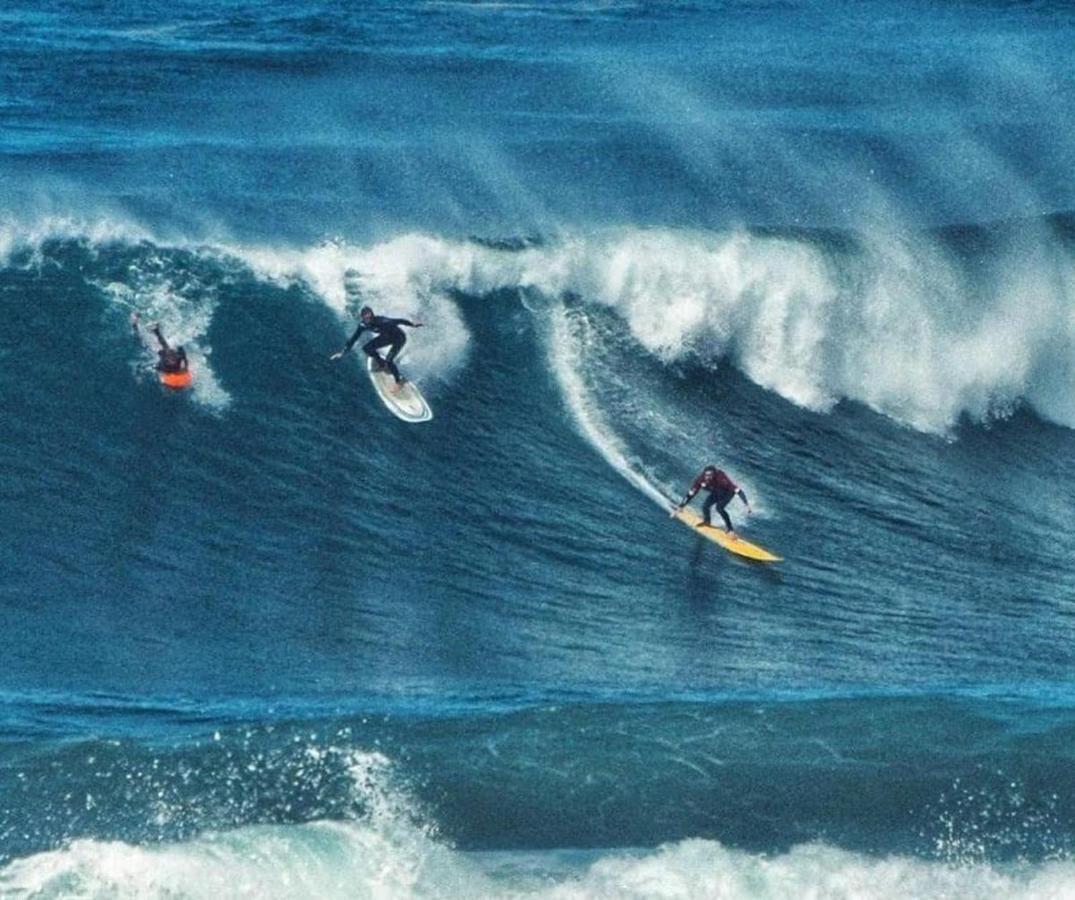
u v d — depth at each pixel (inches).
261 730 3297.2
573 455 4537.4
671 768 3228.3
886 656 3826.3
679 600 4018.2
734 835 3061.0
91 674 3560.5
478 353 4805.6
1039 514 4579.2
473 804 3115.2
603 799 3139.8
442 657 3710.6
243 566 4023.1
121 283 4781.0
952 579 4232.3
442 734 3309.5
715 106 7864.2
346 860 2940.5
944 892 2928.2
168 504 4205.2
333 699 3484.3
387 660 3683.6
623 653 3777.1
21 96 7682.1
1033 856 3031.5
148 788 3112.7
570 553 4170.8
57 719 3339.1
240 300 4793.3
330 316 4798.2
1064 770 3248.0
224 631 3767.2
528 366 4795.8
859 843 3051.2
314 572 4025.6
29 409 4424.2
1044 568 4315.9
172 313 4724.4
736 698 3526.1
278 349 4680.1
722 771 3228.3
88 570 3959.2
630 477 4483.3
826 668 3750.0
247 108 7623.0
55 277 4781.0
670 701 3494.1
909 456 4773.6
